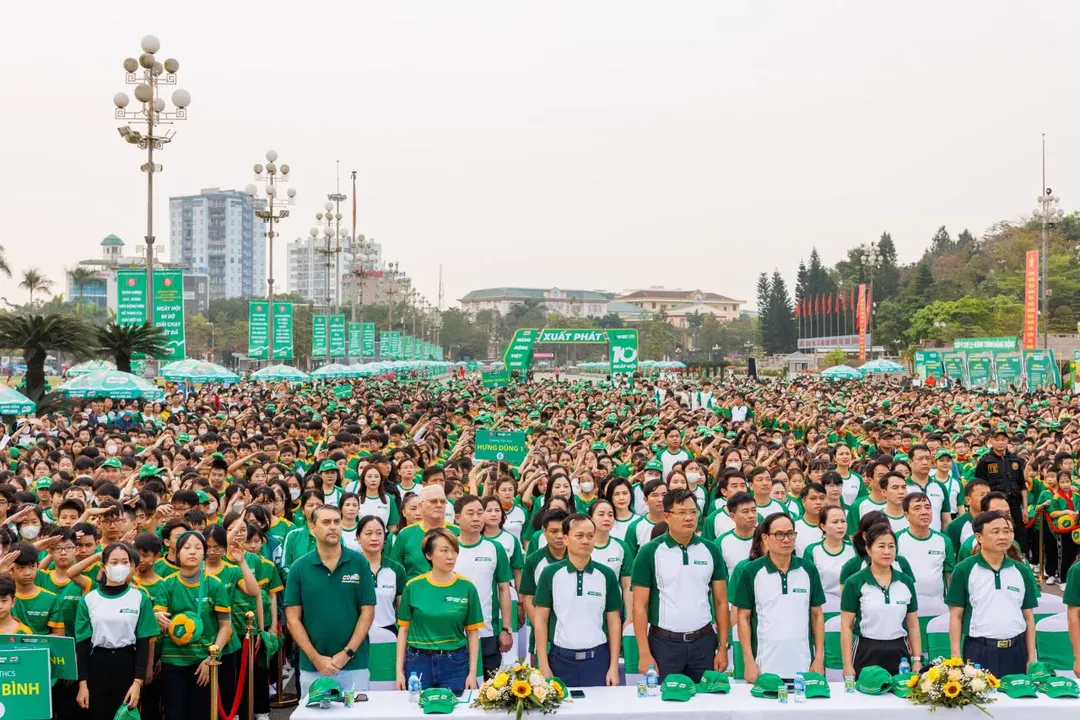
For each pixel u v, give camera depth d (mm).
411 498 12141
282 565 11992
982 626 9188
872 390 47344
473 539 10008
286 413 29375
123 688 9031
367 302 168125
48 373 96375
